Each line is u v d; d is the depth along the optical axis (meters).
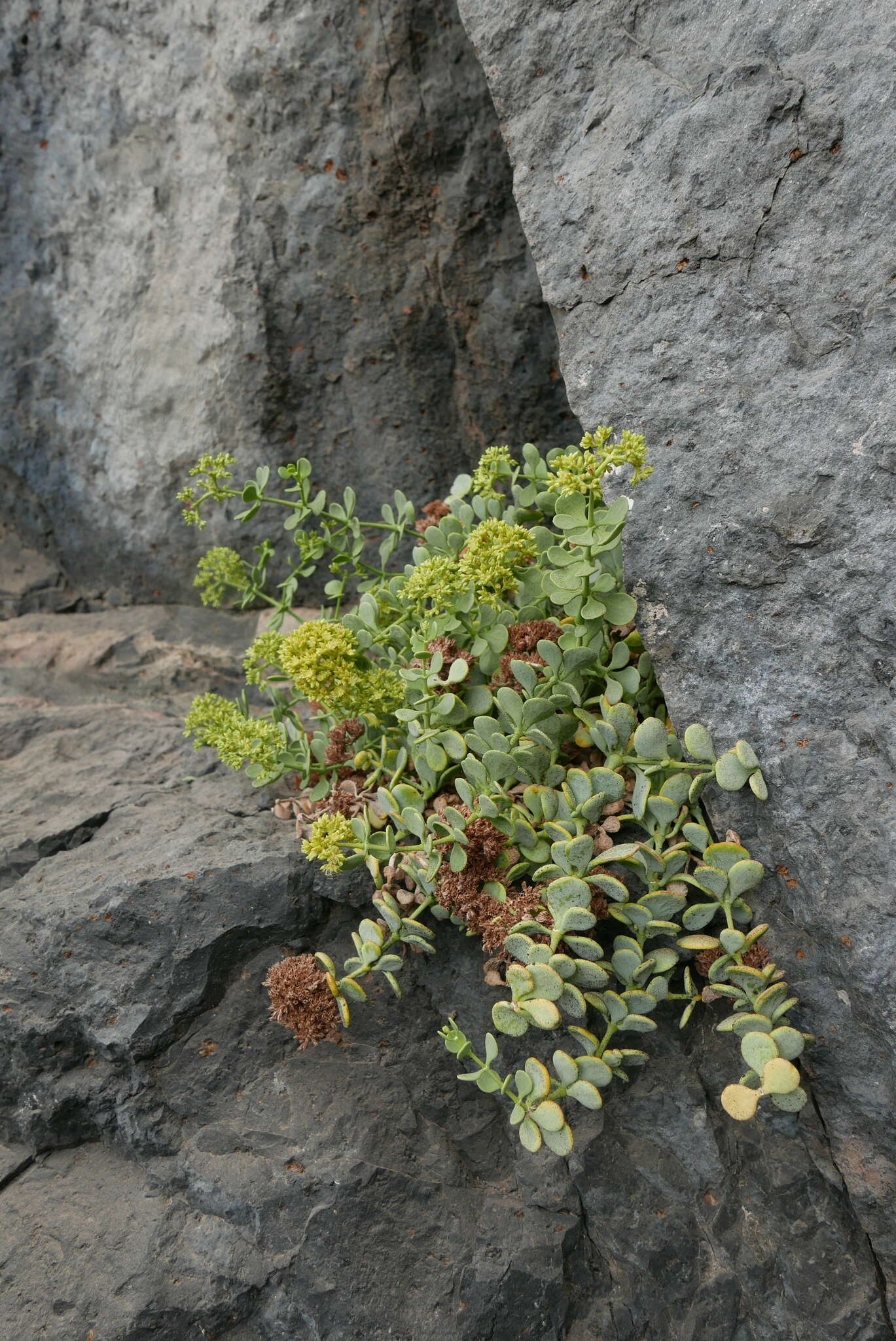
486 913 1.76
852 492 1.61
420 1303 1.74
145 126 2.83
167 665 3.03
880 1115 1.69
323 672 1.89
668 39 1.82
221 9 2.61
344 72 2.56
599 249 1.89
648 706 2.00
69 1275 1.76
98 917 1.99
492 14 1.99
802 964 1.75
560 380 2.77
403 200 2.66
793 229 1.68
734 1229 1.77
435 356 2.84
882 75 1.59
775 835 1.73
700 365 1.77
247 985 2.00
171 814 2.29
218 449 3.02
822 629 1.66
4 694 2.90
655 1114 1.84
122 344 3.02
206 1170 1.84
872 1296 1.68
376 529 3.04
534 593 2.08
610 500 1.85
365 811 2.01
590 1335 1.76
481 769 1.80
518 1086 1.74
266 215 2.76
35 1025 1.95
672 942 1.83
